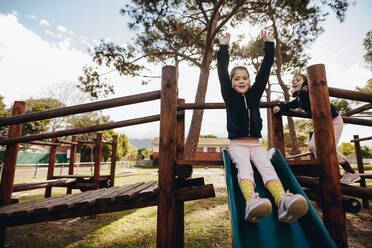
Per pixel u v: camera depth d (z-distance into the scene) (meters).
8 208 2.03
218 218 3.90
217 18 8.51
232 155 1.83
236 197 1.67
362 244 2.70
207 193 1.83
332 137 1.76
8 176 2.37
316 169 1.80
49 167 4.74
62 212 1.96
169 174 1.75
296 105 2.65
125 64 8.02
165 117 1.83
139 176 11.41
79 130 2.74
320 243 1.32
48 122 22.80
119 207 1.99
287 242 1.37
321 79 1.85
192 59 8.34
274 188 1.55
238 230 1.31
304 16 7.57
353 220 3.71
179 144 2.63
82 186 4.71
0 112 25.77
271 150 2.20
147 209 4.79
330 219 1.64
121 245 2.76
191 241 2.84
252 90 2.02
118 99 2.05
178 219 2.32
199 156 25.91
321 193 1.74
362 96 1.90
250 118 1.88
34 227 3.54
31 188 3.06
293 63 10.25
